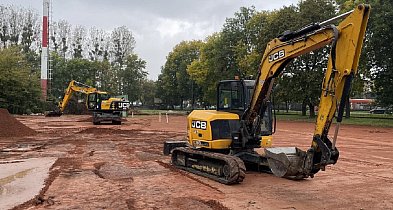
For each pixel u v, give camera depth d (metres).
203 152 11.27
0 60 48.81
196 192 9.34
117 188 9.74
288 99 45.69
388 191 9.69
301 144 20.47
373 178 11.35
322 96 7.89
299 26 41.69
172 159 13.16
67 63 78.38
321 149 7.71
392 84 37.41
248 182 10.48
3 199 8.66
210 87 66.62
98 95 36.25
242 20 62.19
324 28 7.98
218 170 10.68
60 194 9.09
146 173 11.86
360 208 8.09
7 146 18.89
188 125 12.57
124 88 82.50
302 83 43.47
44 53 59.00
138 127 33.50
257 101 10.31
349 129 30.42
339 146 19.67
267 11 57.62
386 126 33.44
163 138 23.48
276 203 8.38
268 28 45.28
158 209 7.86
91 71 78.00
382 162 14.49
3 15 81.75
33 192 9.31
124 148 18.36
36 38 84.94
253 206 8.09
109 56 89.38
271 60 9.64
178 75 83.94
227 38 61.88
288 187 9.94
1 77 47.69
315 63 43.31
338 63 7.60
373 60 37.62
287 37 9.05
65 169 12.45
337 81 7.59
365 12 7.29
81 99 57.53
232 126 11.38
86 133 26.66
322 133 7.82
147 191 9.44
